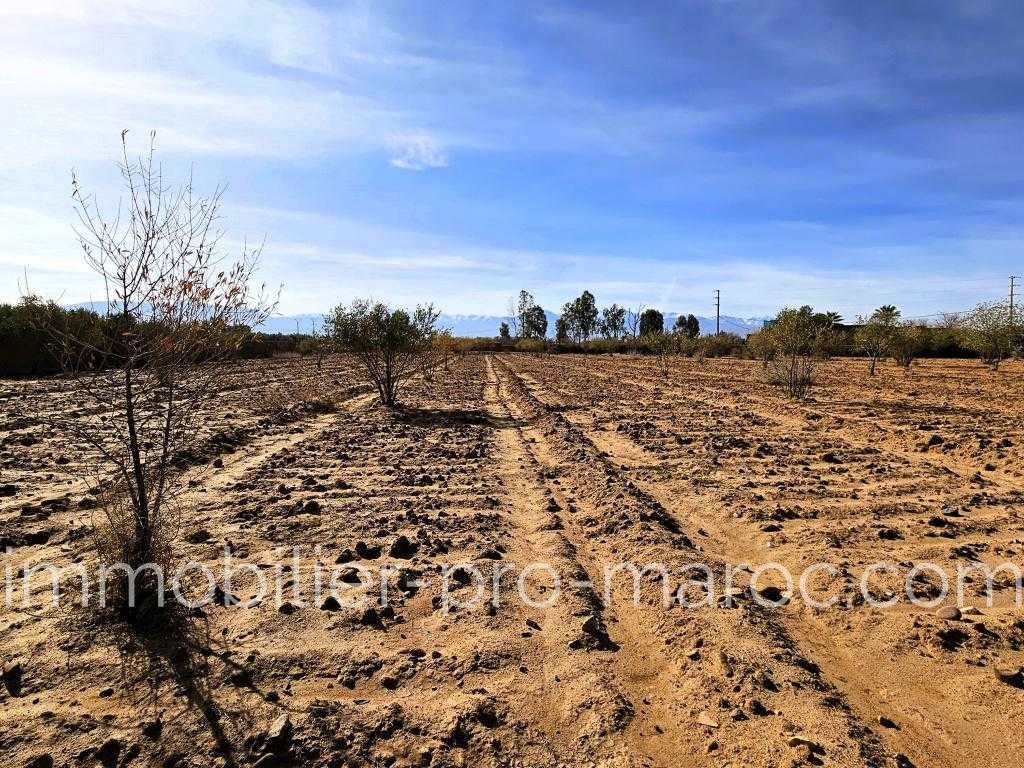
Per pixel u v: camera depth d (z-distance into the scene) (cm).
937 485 788
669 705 326
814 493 749
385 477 810
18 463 833
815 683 344
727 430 1266
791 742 284
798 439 1145
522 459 959
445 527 602
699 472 868
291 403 1591
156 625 388
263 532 570
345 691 330
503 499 721
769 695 327
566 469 878
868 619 418
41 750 276
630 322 9712
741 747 286
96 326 421
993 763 284
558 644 386
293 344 5097
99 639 371
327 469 859
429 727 299
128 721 298
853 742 288
